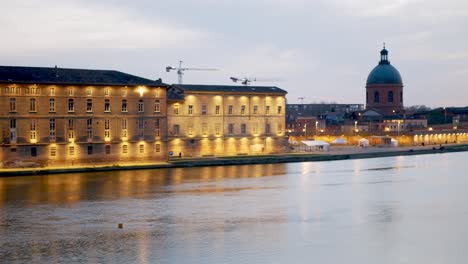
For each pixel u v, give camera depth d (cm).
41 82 15875
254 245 7969
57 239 8306
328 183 14125
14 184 13425
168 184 13688
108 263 7206
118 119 17125
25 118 15800
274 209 10500
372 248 7838
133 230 8831
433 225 9169
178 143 19700
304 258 7400
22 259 7381
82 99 16550
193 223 9300
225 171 16662
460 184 13950
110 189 12769
